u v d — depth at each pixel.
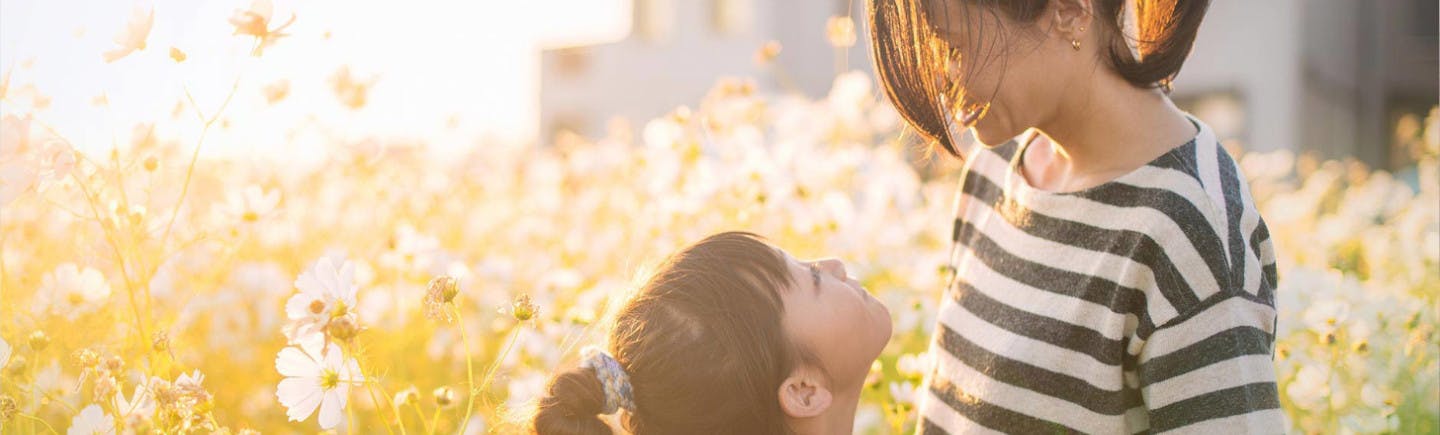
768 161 4.30
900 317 3.83
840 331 1.69
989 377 1.73
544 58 20.25
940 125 1.56
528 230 5.61
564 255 4.81
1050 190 1.70
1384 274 4.85
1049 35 1.52
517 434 1.71
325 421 1.65
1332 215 7.51
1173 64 1.54
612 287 3.26
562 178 6.56
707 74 18.05
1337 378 2.77
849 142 5.29
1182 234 1.50
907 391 2.29
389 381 2.89
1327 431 2.69
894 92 1.56
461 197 6.05
